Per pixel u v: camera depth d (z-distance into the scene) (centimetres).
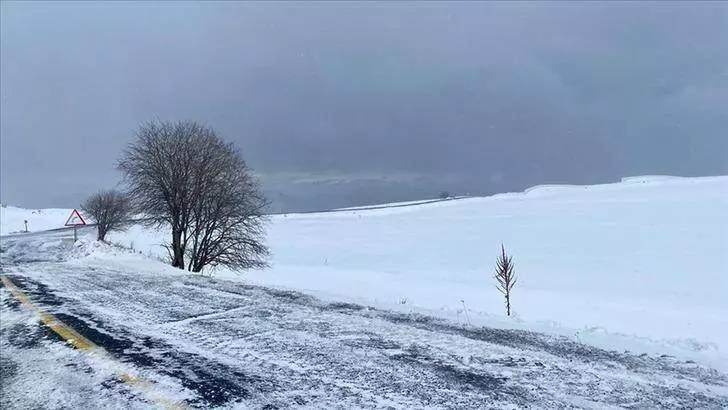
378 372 452
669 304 1788
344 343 552
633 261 2720
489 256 3134
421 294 1984
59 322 706
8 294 1005
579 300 1853
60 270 1514
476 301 1817
